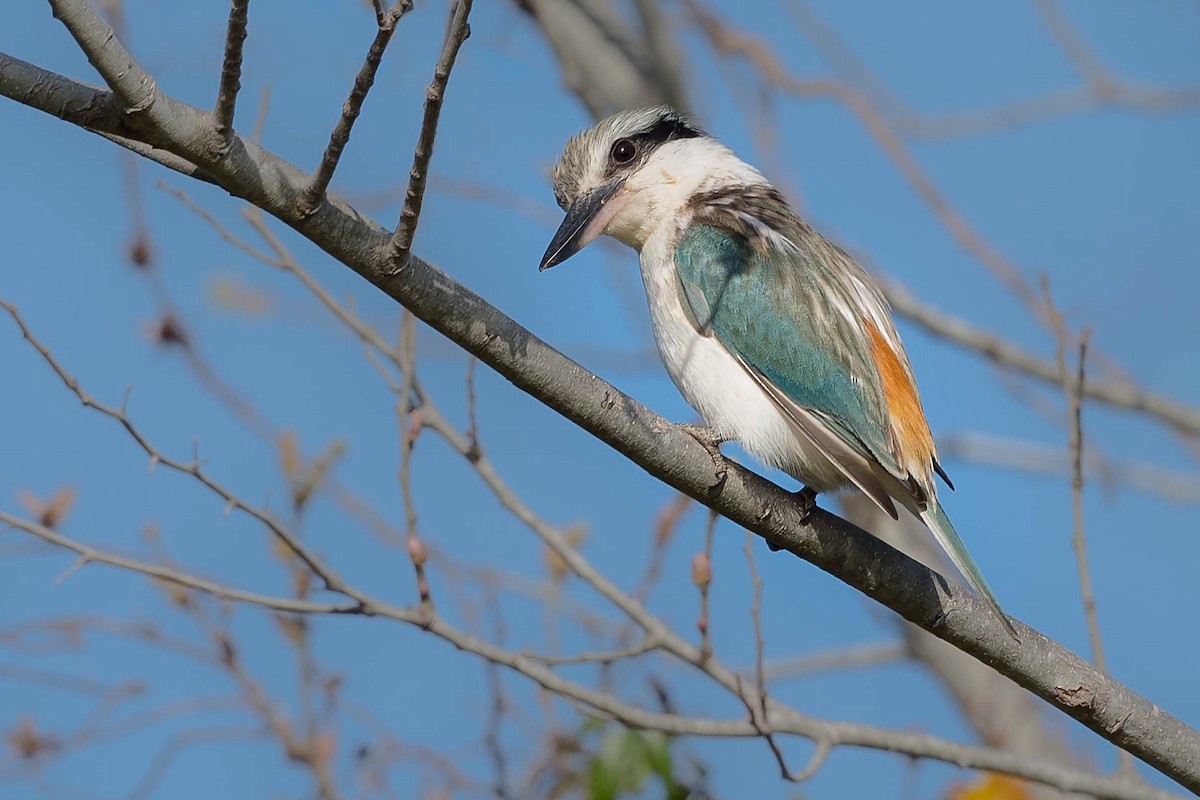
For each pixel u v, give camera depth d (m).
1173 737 7.69
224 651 10.45
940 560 12.06
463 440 9.56
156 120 6.10
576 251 10.00
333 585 8.83
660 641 9.20
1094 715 7.71
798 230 9.69
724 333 8.98
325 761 10.17
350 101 6.06
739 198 9.89
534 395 7.14
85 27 5.86
